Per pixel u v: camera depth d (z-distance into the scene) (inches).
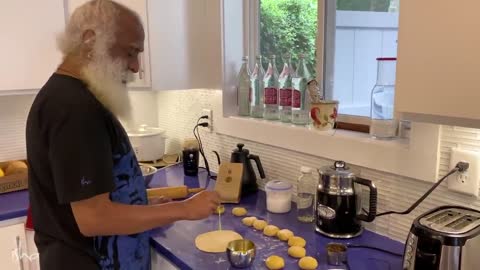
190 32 81.2
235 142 79.4
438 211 42.9
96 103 42.3
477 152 44.2
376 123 56.5
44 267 47.3
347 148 57.3
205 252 50.4
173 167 89.7
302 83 68.4
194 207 47.3
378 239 53.7
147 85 77.9
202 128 87.6
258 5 81.7
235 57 80.7
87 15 44.1
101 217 41.5
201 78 83.9
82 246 46.1
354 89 66.1
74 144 40.0
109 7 44.7
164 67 79.4
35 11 71.8
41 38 72.8
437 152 47.2
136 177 49.4
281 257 48.8
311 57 72.9
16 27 70.6
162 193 67.6
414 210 50.9
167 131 101.2
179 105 94.5
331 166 55.2
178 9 79.1
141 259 51.9
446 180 47.3
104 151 41.6
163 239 54.1
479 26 30.3
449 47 32.2
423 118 35.6
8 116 85.4
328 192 53.3
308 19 72.6
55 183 41.0
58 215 45.4
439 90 33.3
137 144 89.3
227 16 78.6
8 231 66.9
